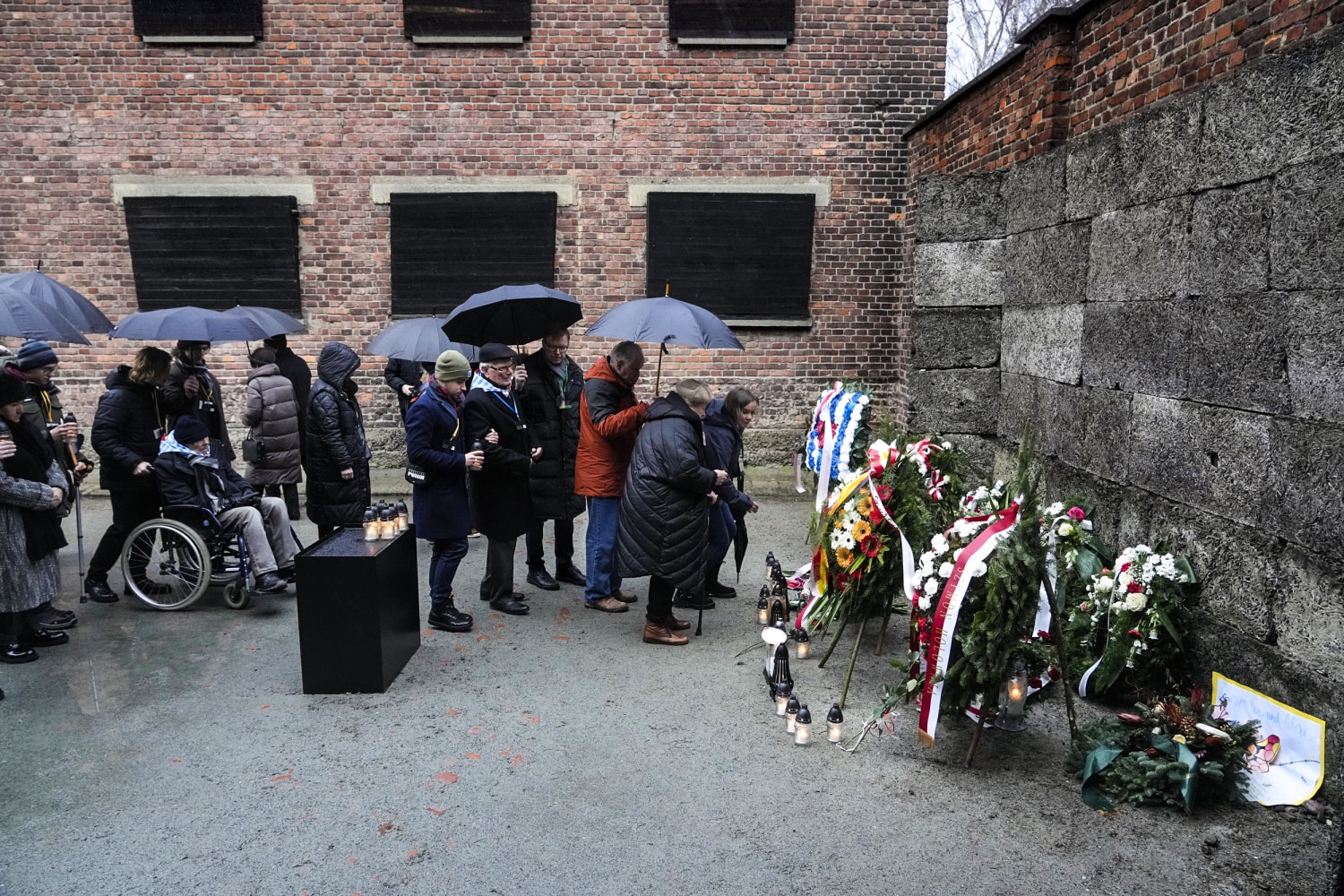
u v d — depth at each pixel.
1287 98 4.09
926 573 4.30
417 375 8.91
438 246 10.23
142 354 6.33
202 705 4.88
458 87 10.09
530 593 6.83
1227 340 4.55
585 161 10.23
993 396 7.48
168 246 10.10
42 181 9.99
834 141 10.30
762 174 10.33
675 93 10.20
